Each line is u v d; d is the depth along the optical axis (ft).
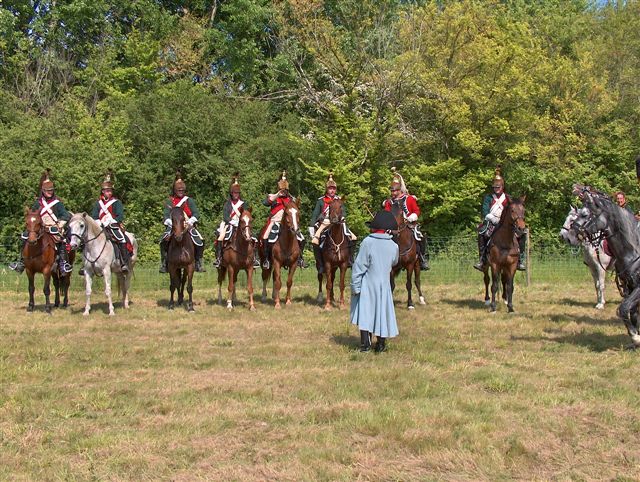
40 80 100.78
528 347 35.81
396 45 98.78
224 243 51.34
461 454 20.65
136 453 20.70
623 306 33.91
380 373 29.66
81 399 26.16
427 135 98.89
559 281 72.08
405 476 19.38
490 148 98.78
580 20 116.78
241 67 112.27
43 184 51.21
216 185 100.17
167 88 106.32
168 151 95.30
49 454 20.77
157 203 96.07
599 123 106.42
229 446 21.58
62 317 47.52
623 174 102.99
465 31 96.99
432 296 59.41
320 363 32.17
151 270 68.90
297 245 52.75
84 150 87.45
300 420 23.91
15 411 24.64
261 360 32.94
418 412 24.22
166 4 126.00
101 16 109.91
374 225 33.94
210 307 52.49
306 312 49.75
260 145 99.71
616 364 31.68
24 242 49.49
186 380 29.19
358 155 92.48
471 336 38.91
